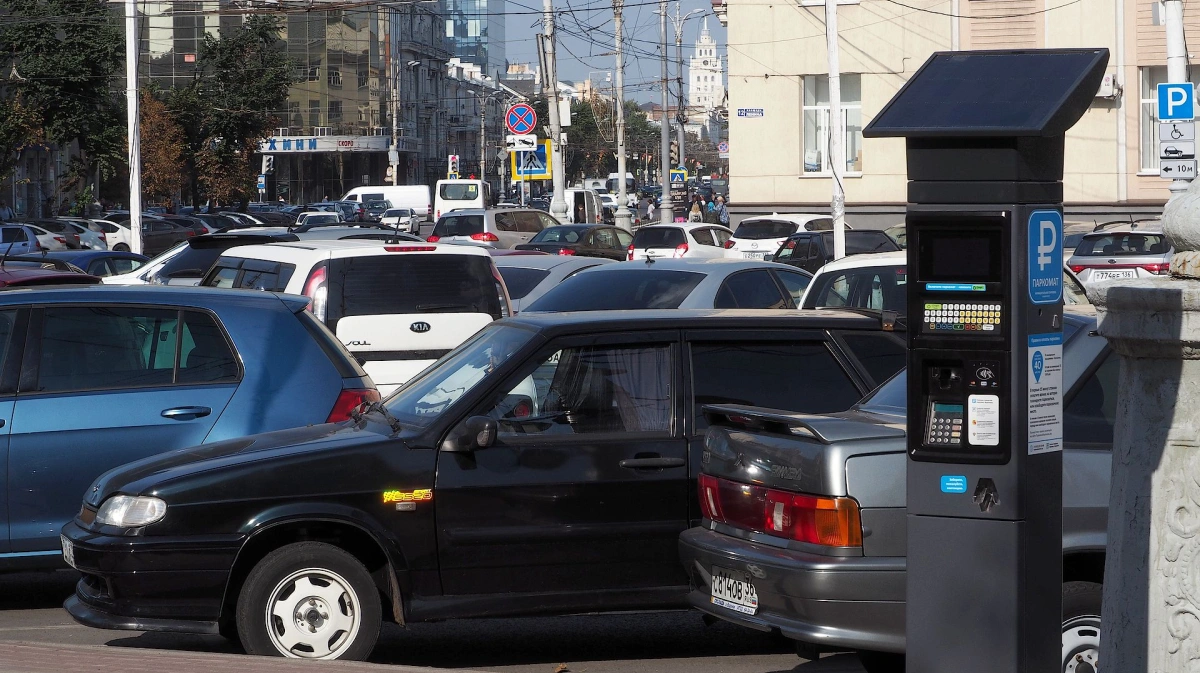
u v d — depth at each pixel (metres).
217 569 6.55
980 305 4.35
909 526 4.50
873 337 7.56
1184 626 3.88
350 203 81.94
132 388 8.25
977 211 4.31
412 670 6.07
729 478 6.07
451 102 148.12
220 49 72.19
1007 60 4.56
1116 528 4.05
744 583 5.86
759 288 15.15
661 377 7.14
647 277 14.88
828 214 42.19
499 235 41.28
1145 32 38.94
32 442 8.02
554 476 6.85
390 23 121.00
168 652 6.45
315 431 7.39
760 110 42.47
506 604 6.80
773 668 7.24
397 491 6.69
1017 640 4.36
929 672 4.48
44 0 55.38
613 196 93.81
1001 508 4.36
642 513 6.92
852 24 41.34
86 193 59.12
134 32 35.34
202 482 6.61
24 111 54.22
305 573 6.63
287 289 12.37
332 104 118.75
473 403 6.91
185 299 8.55
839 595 5.47
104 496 6.86
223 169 71.88
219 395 8.31
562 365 7.08
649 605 6.93
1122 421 4.05
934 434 4.45
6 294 8.40
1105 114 39.50
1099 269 26.02
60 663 6.16
